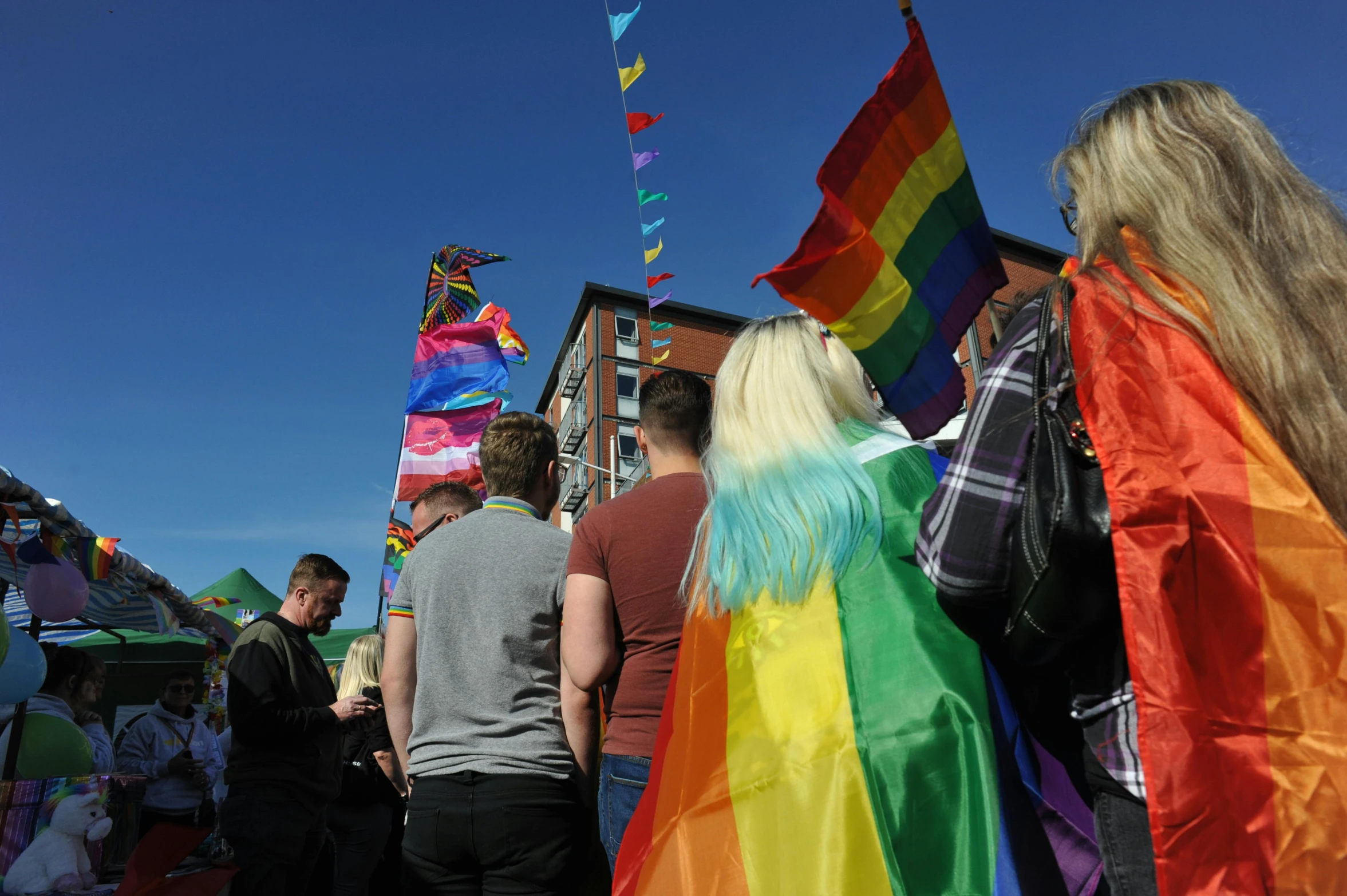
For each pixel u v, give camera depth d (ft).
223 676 26.20
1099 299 3.51
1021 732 3.90
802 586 4.34
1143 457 3.14
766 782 3.92
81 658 18.78
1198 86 3.95
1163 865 2.83
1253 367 3.20
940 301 4.82
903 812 3.64
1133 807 3.35
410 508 18.25
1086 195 4.00
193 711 20.49
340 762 12.37
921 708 3.81
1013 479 3.62
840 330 4.36
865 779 3.75
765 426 4.97
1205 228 3.51
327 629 13.00
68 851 12.71
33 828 12.62
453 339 19.31
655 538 6.57
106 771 18.48
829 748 3.87
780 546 4.46
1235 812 2.81
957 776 3.65
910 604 4.12
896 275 4.57
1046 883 3.49
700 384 7.62
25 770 13.69
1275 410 3.15
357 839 14.84
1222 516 3.00
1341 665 2.79
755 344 5.34
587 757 7.04
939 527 3.82
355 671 16.31
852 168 4.39
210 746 20.38
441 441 18.57
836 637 4.16
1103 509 3.27
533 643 7.70
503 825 7.07
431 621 7.87
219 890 12.84
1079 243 4.02
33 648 12.65
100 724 19.22
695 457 7.36
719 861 3.88
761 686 4.18
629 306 130.31
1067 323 3.57
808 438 4.82
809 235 4.25
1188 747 2.87
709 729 4.30
